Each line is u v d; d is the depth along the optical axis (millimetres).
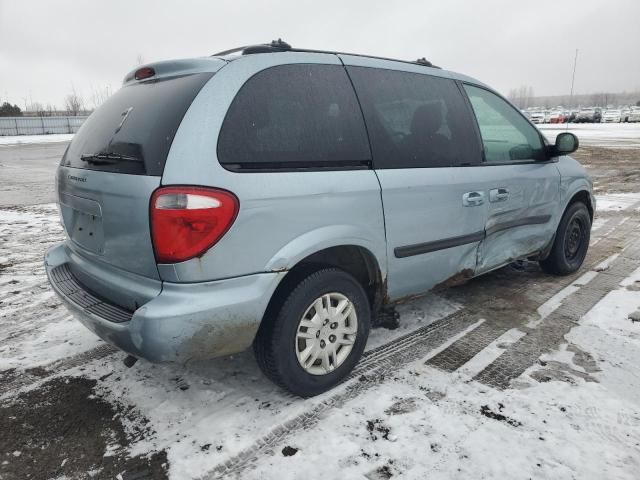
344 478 2039
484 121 3467
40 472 2127
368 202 2607
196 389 2715
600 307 3742
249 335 2273
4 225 7199
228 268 2145
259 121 2285
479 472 2059
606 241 5766
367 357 3029
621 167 13070
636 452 2162
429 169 2965
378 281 2820
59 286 2719
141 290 2188
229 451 2213
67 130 48469
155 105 2318
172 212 2016
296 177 2330
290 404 2553
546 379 2750
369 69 2852
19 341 3344
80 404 2605
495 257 3588
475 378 2777
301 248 2336
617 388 2652
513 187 3566
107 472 2115
